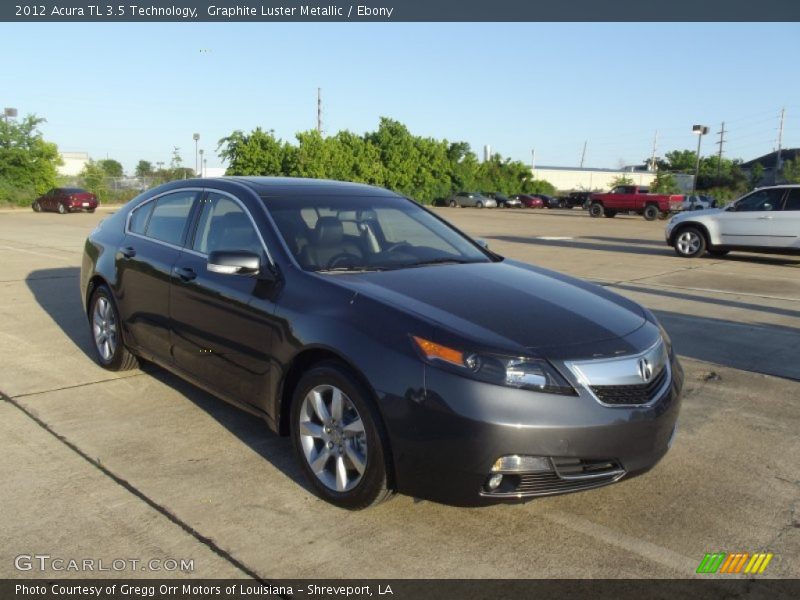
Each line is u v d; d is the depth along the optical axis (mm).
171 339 4625
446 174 59469
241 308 3938
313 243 4055
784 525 3412
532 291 3803
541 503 3572
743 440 4496
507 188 69250
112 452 4070
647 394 3275
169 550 3072
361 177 49875
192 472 3830
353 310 3410
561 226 28453
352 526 3297
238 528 3262
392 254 4254
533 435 2973
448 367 3045
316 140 43062
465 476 3018
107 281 5336
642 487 3789
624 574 2967
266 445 4211
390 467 3229
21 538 3139
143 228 5219
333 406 3420
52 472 3793
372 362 3195
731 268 13781
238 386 4055
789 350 6879
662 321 8195
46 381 5375
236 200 4441
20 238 17875
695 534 3309
